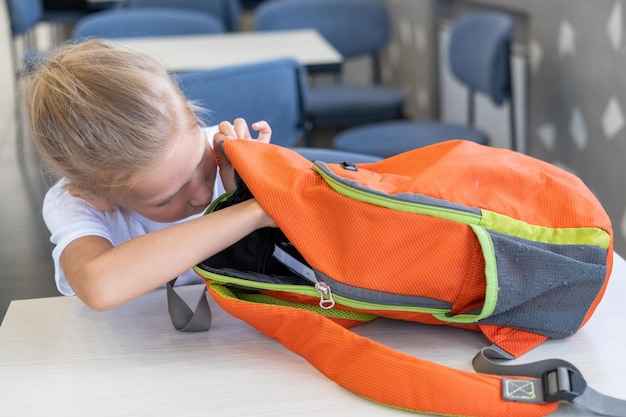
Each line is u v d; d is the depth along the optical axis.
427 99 3.97
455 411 0.79
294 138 2.29
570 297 0.88
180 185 0.91
